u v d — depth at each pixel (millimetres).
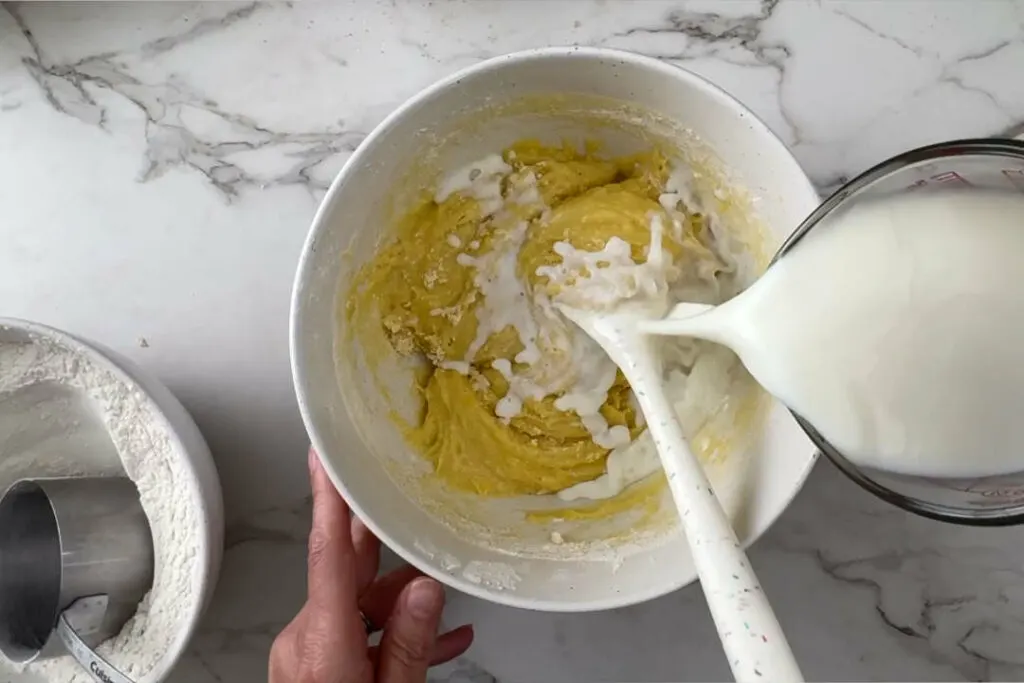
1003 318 387
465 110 494
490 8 575
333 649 470
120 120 582
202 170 579
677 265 519
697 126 491
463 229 543
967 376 390
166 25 582
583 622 578
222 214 578
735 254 520
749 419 505
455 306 550
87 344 498
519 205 545
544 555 508
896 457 410
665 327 482
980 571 564
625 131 521
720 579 392
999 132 558
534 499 545
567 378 542
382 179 497
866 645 567
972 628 563
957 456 402
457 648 544
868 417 407
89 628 534
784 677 364
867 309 401
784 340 420
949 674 563
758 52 568
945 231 396
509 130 521
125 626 544
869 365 401
